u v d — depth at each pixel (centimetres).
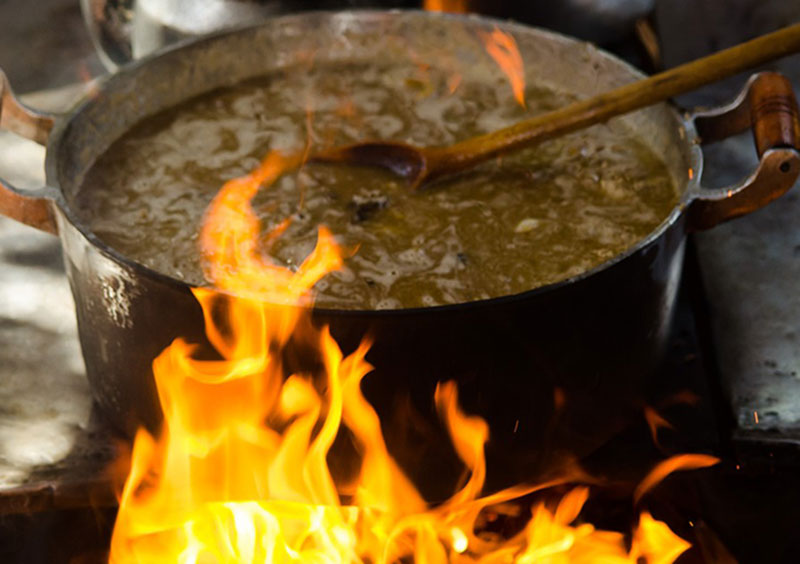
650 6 179
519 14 171
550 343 130
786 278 158
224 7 165
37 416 145
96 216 143
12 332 152
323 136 153
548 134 144
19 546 143
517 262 139
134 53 172
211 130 153
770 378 149
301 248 140
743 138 174
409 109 157
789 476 144
